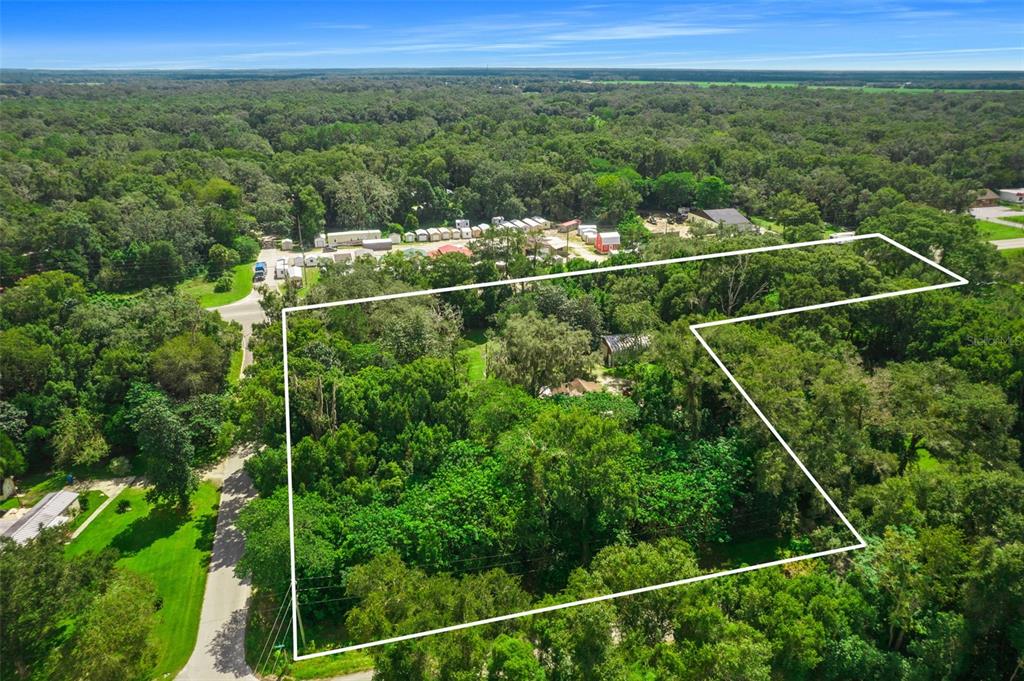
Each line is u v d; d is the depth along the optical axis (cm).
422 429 3731
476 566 3189
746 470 3562
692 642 2566
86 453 4406
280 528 3145
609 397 4094
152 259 7894
